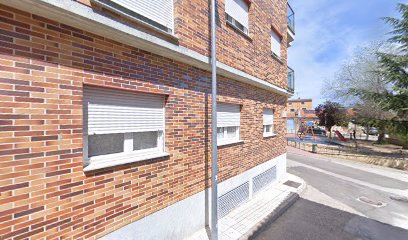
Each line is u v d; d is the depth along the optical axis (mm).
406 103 14773
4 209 2059
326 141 27719
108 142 3109
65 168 2479
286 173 10375
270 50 7609
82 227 2641
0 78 2039
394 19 15773
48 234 2355
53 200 2389
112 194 2953
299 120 41406
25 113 2184
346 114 28812
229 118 5719
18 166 2141
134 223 3240
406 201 7305
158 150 3801
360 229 5148
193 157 4352
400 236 4859
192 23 4184
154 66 3527
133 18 3012
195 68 4387
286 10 9359
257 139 6961
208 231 4559
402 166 13039
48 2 2162
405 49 15508
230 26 5348
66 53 2486
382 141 24172
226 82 5398
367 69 20000
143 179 3363
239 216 5398
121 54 3039
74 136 2555
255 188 6844
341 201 7109
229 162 5520
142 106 3486
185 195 4164
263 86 7047
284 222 5398
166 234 3773
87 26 2604
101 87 2922
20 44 2160
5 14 2074
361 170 12367
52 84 2377
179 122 4012
